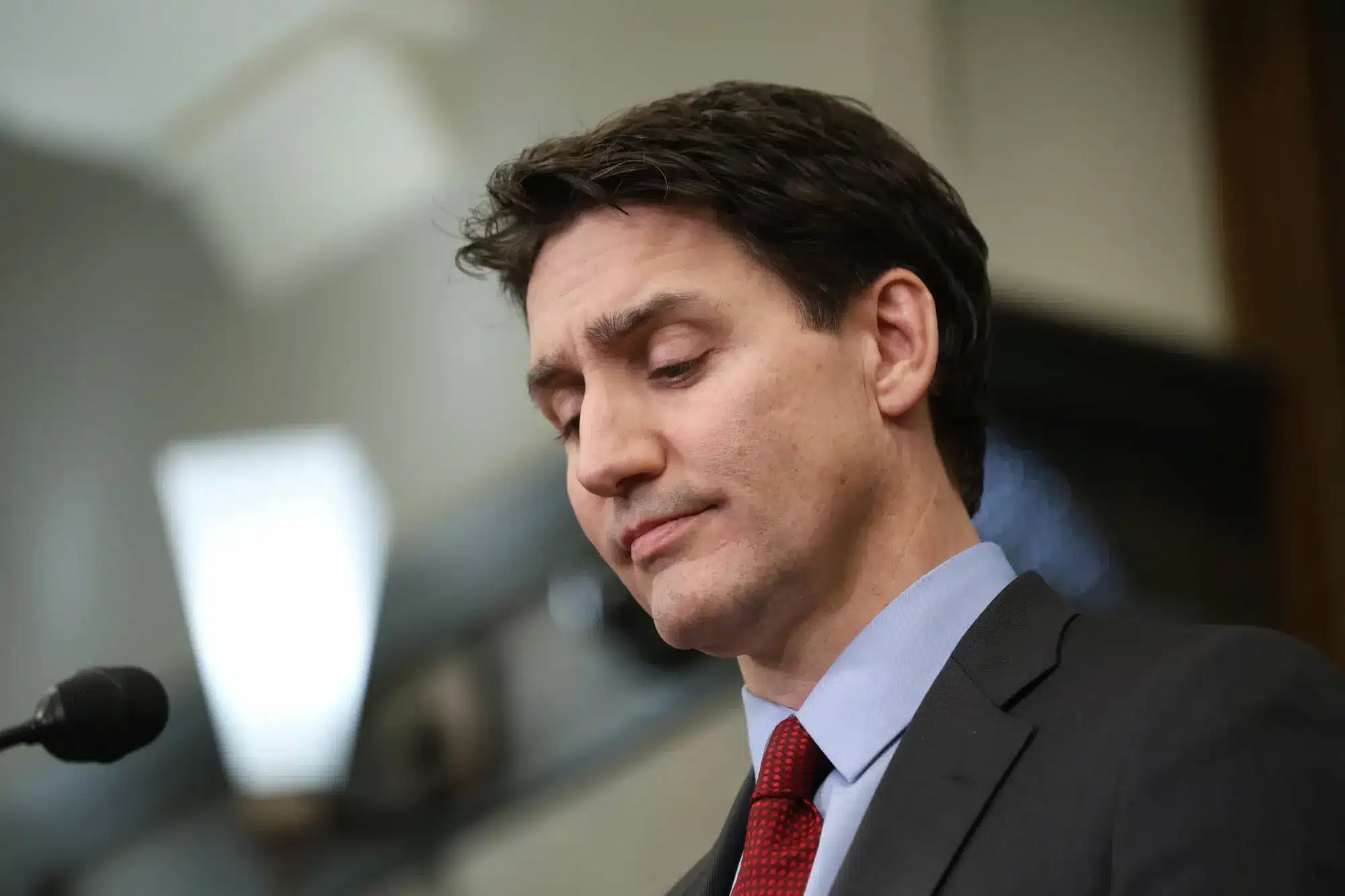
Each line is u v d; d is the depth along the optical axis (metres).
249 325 12.65
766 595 3.64
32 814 12.05
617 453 3.62
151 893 11.79
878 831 3.20
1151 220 10.50
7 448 12.91
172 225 13.02
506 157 11.60
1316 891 2.75
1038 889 2.94
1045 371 9.69
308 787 11.45
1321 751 2.95
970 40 10.16
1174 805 2.88
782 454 3.61
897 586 3.74
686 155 3.76
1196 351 10.18
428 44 12.13
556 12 11.52
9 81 13.16
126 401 12.81
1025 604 3.66
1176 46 10.94
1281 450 10.11
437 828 10.93
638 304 3.65
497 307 11.66
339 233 12.43
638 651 10.38
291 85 12.64
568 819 10.39
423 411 11.84
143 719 3.94
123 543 12.54
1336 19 10.73
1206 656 3.17
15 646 12.55
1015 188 10.00
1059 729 3.23
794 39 10.29
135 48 13.06
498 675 10.95
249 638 11.92
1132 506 9.68
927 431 3.90
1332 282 10.35
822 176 3.85
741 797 3.98
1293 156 10.53
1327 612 9.83
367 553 11.73
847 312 3.79
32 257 13.23
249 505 12.24
